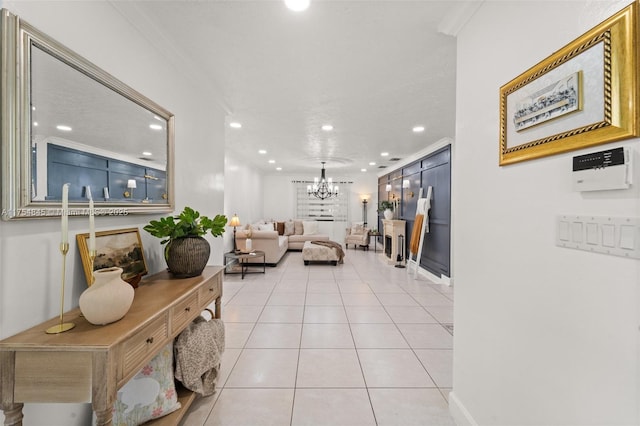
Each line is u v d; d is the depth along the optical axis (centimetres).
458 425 159
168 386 151
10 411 91
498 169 129
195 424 160
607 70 79
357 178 951
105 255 137
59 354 90
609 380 81
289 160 671
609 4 80
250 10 159
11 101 93
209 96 262
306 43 190
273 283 464
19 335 96
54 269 112
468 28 155
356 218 955
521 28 115
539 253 105
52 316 111
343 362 225
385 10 158
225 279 489
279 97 284
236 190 615
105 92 136
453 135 434
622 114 76
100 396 89
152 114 175
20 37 96
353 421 163
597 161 82
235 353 238
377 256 737
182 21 168
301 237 809
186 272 170
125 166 150
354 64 219
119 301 105
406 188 652
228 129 404
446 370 215
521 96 112
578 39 88
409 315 325
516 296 118
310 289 430
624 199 76
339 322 304
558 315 97
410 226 620
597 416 84
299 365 220
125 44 153
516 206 118
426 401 181
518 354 116
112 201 141
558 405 97
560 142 94
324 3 152
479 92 144
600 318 83
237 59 212
